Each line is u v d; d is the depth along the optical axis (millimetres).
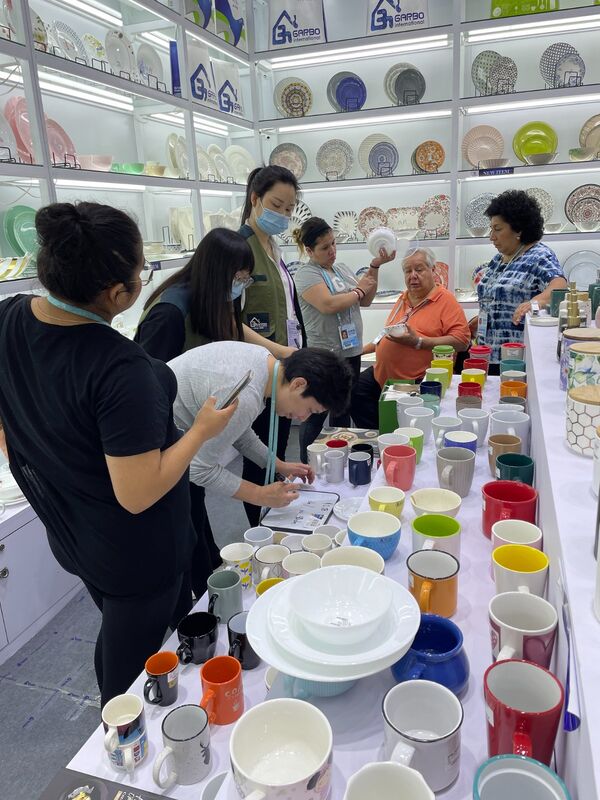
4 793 1632
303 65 4441
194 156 3615
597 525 666
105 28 3258
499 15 3645
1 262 2340
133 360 1007
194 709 891
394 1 3793
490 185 4254
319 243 3115
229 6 3936
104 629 1281
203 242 1957
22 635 2252
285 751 696
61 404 1021
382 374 3248
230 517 3170
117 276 971
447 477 1325
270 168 2518
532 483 1270
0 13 2291
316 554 1266
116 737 852
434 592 905
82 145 3230
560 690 631
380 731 754
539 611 780
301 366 1517
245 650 1037
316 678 711
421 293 3225
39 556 2311
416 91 4039
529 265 2811
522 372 2064
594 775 447
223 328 2002
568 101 3912
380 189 4559
